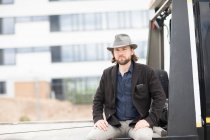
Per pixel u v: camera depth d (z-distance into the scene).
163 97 3.58
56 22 35.19
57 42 35.12
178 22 3.41
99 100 3.75
